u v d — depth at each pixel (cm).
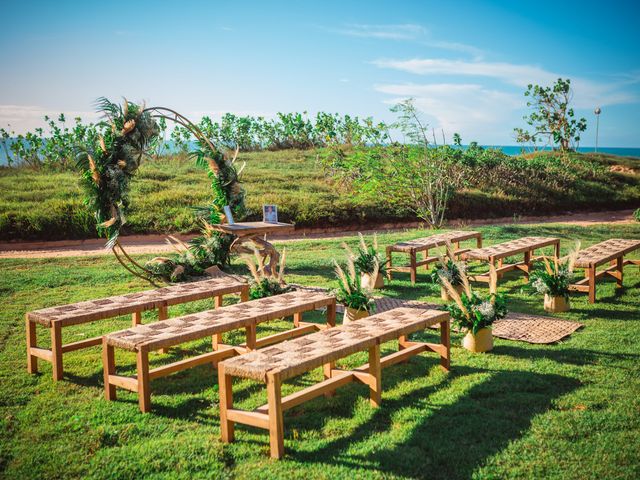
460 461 365
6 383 516
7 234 1390
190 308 782
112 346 475
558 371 524
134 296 618
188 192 1819
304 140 3419
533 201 2234
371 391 456
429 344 547
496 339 637
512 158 2852
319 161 2734
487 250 886
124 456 378
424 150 1812
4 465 370
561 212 2275
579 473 347
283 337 598
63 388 505
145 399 451
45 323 525
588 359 557
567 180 2628
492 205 2114
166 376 535
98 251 1316
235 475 354
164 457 376
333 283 931
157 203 1691
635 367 530
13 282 938
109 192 775
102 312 545
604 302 796
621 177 2920
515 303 804
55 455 381
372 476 348
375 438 400
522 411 438
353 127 3131
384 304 779
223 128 3344
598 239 1391
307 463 366
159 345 457
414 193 1847
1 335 665
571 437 394
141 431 417
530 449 378
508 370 531
